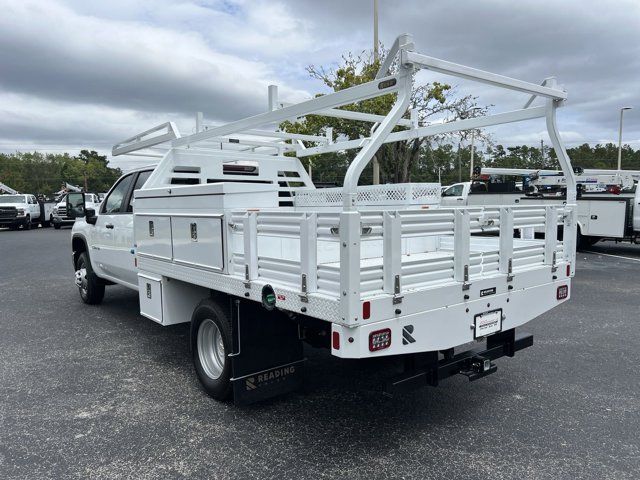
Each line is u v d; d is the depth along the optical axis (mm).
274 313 3611
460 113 14516
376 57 13938
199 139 4672
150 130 5641
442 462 3037
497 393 4129
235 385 3482
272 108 5367
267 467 2992
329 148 5895
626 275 10039
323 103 3184
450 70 2994
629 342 5547
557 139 3932
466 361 3396
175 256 4156
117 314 6984
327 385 4316
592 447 3227
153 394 4125
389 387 3061
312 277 2799
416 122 5188
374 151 2654
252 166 6020
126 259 5750
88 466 3029
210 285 3678
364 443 3279
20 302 7848
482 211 3275
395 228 2750
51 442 3328
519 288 3576
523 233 4434
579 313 6891
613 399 4000
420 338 2918
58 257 14102
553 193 14375
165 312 4449
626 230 12867
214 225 3555
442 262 3082
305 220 2766
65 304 7676
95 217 6609
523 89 3541
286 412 3768
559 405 3889
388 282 2756
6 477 2918
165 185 5176
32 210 27516
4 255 14641
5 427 3551
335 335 2637
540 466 2992
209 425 3549
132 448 3238
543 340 5625
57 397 4074
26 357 5113
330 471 2939
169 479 2879
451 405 3893
